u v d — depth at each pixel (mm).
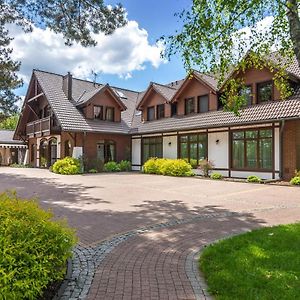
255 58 8102
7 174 21875
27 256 3121
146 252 5488
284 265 4543
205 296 3818
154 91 25922
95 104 25609
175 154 23422
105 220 7957
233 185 15570
